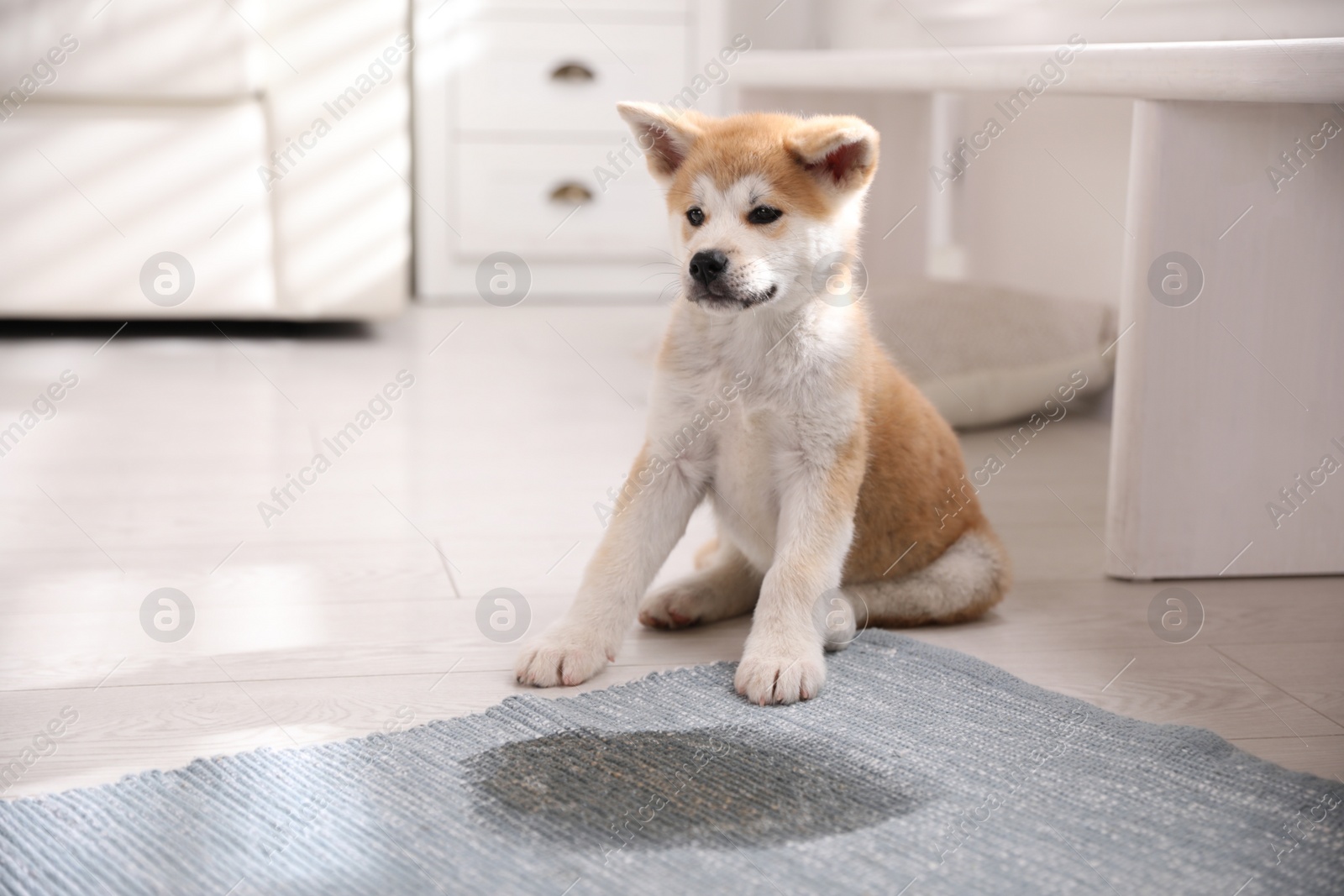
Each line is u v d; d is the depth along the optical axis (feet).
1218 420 5.23
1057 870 2.93
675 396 4.34
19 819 3.10
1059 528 6.06
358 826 3.10
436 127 11.86
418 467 6.88
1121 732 3.69
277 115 9.50
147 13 9.02
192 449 7.08
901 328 7.55
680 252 4.45
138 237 9.38
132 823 3.10
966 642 4.59
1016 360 7.64
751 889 2.83
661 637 4.60
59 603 4.82
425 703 3.96
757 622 4.17
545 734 3.65
